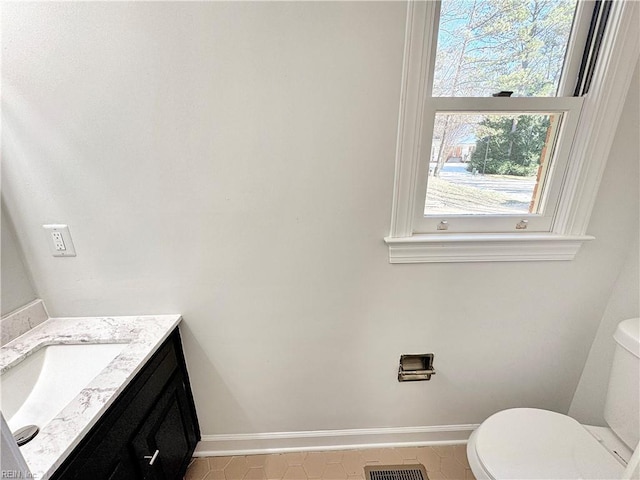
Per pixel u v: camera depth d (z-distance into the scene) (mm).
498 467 894
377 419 1385
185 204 1018
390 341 1235
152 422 975
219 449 1403
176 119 927
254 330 1197
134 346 966
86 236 1036
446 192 1070
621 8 843
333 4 834
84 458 685
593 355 1237
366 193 1019
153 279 1105
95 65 867
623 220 1059
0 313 979
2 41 833
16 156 934
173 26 846
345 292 1150
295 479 1298
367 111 930
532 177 1062
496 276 1142
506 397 1358
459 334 1231
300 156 974
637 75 905
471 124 997
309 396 1323
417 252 1084
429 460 1364
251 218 1041
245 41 862
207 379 1271
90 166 960
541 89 981
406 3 831
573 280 1146
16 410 856
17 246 1022
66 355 1014
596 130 953
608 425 1040
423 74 893
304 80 899
